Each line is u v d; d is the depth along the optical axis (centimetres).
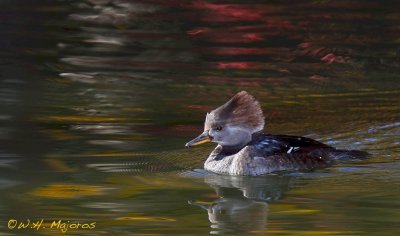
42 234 1102
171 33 2256
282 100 1792
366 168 1361
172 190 1274
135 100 1789
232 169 1355
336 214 1164
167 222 1139
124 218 1154
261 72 1998
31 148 1471
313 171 1360
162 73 1983
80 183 1296
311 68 2027
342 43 2181
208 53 2122
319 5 2436
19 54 2092
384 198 1223
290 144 1395
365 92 1845
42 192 1255
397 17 2345
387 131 1554
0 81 1898
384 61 2067
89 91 1845
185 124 1633
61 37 2223
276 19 2331
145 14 2381
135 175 1335
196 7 2412
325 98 1805
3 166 1373
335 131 1560
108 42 2195
